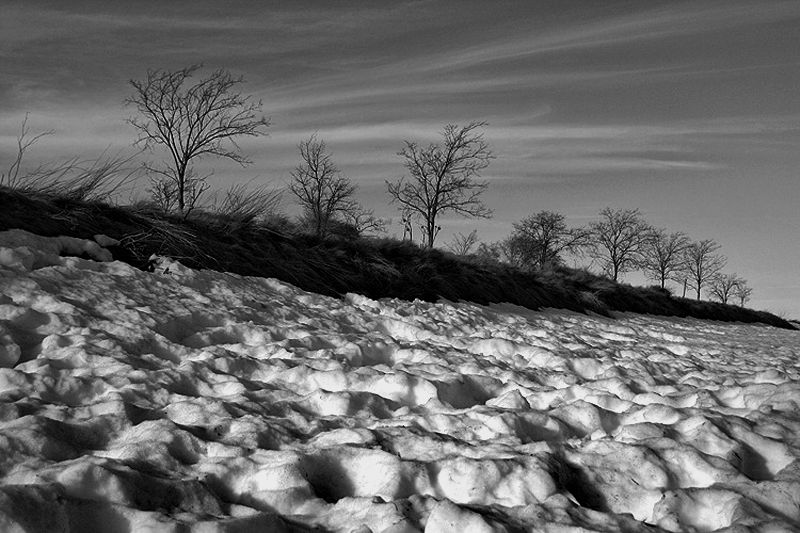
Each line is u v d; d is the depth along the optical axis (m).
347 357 6.22
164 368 5.05
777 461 3.52
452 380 5.17
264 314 7.92
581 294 22.36
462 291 16.16
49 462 3.00
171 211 11.16
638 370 6.72
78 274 7.20
